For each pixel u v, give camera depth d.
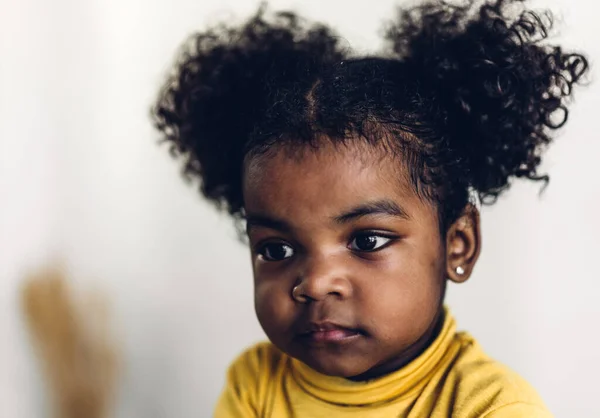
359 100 0.78
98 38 1.45
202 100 0.97
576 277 1.32
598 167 1.28
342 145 0.75
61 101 1.43
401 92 0.81
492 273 1.36
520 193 1.33
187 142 0.99
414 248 0.77
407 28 0.95
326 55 0.96
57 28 1.43
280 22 1.05
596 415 1.32
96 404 1.42
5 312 1.38
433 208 0.80
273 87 0.86
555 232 1.33
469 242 0.85
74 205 1.45
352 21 1.38
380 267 0.75
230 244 1.46
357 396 0.81
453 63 0.86
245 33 1.01
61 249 1.43
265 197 0.76
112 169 1.47
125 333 1.46
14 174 1.40
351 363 0.76
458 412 0.76
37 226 1.41
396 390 0.81
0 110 1.39
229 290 1.46
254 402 0.91
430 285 0.79
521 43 0.87
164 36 1.45
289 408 0.87
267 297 0.78
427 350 0.81
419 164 0.78
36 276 1.40
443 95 0.86
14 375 1.38
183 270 1.47
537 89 0.87
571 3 1.23
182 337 1.48
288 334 0.77
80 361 1.42
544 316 1.34
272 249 0.79
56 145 1.43
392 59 0.90
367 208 0.74
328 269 0.75
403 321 0.76
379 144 0.76
